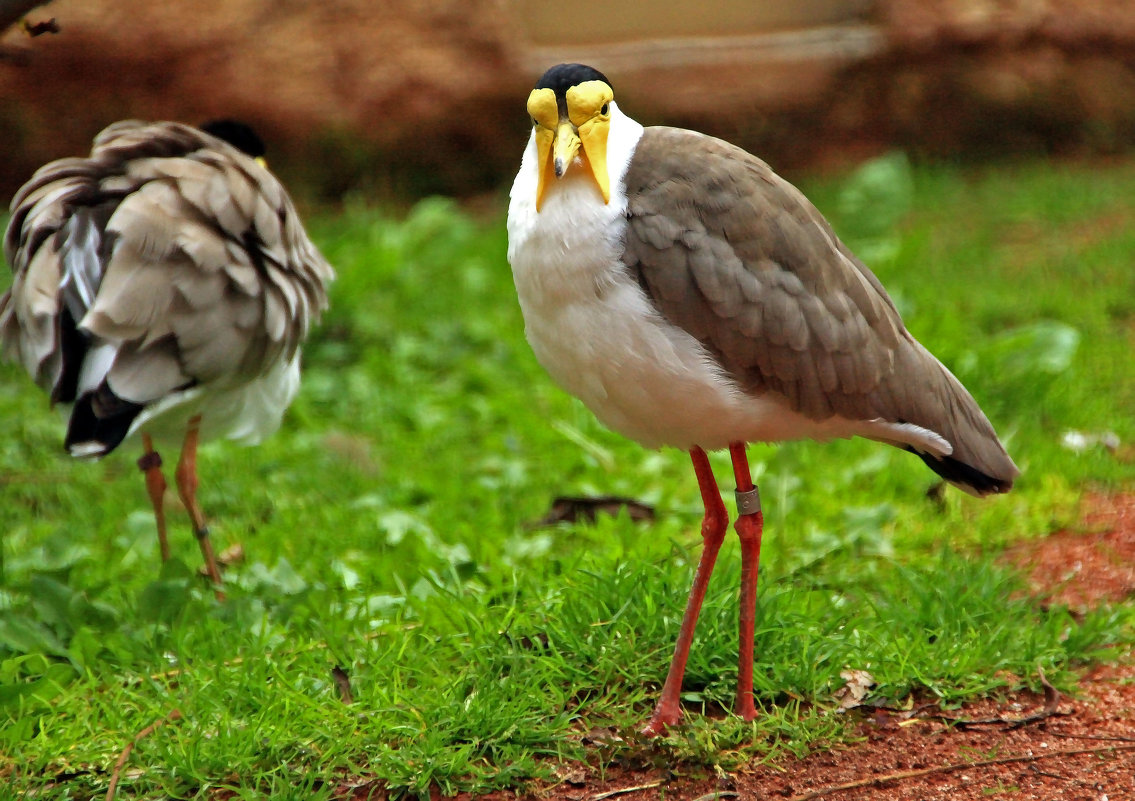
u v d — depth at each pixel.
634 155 6.98
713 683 7.83
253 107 20.77
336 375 14.73
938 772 7.11
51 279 9.08
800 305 7.04
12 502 11.91
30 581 9.02
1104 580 9.58
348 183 21.27
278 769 7.12
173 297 8.85
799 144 22.17
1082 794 6.85
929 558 9.95
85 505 11.80
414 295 16.44
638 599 8.39
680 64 21.88
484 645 8.11
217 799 6.98
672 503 11.29
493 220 20.20
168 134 9.98
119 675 8.26
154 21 20.25
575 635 8.09
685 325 6.86
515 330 15.60
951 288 15.85
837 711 7.66
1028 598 8.92
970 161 22.03
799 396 7.17
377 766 7.10
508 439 12.87
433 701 7.58
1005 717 7.65
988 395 12.73
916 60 22.11
